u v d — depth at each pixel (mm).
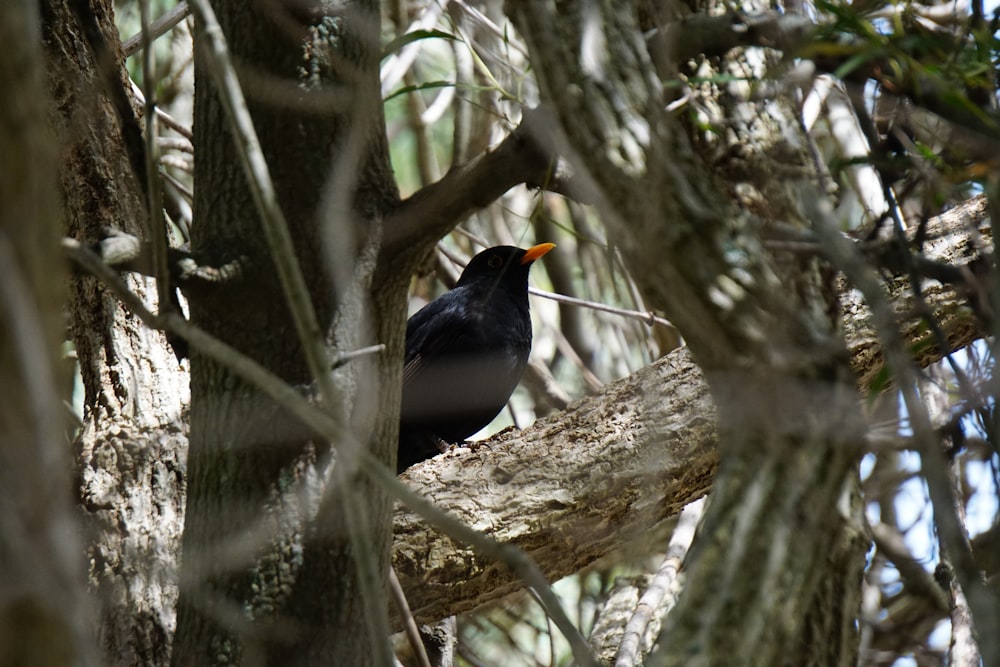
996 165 4578
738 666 3840
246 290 5758
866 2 5406
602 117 4457
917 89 4684
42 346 2619
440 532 7512
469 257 14547
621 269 10016
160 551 7195
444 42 13695
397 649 10008
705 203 4336
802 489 4043
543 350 14234
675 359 8273
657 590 8070
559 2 4715
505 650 11859
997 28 5059
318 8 5969
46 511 2561
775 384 4121
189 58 11914
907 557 10547
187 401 7926
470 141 12172
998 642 3830
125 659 6750
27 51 2746
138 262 5539
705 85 5262
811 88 5855
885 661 10117
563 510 7711
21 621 2514
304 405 3906
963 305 7301
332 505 5645
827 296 4457
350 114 5918
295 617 5609
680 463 7773
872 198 8875
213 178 6039
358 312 5758
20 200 2670
